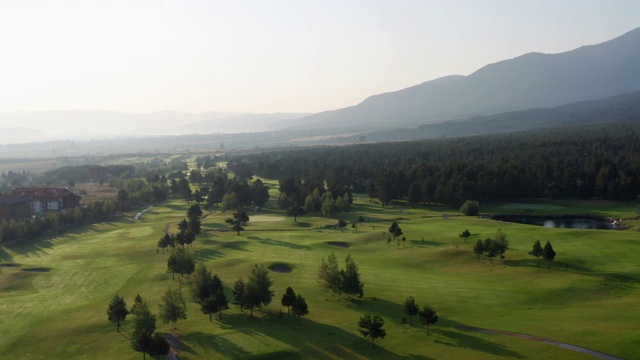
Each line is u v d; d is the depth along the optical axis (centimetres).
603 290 8138
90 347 7050
